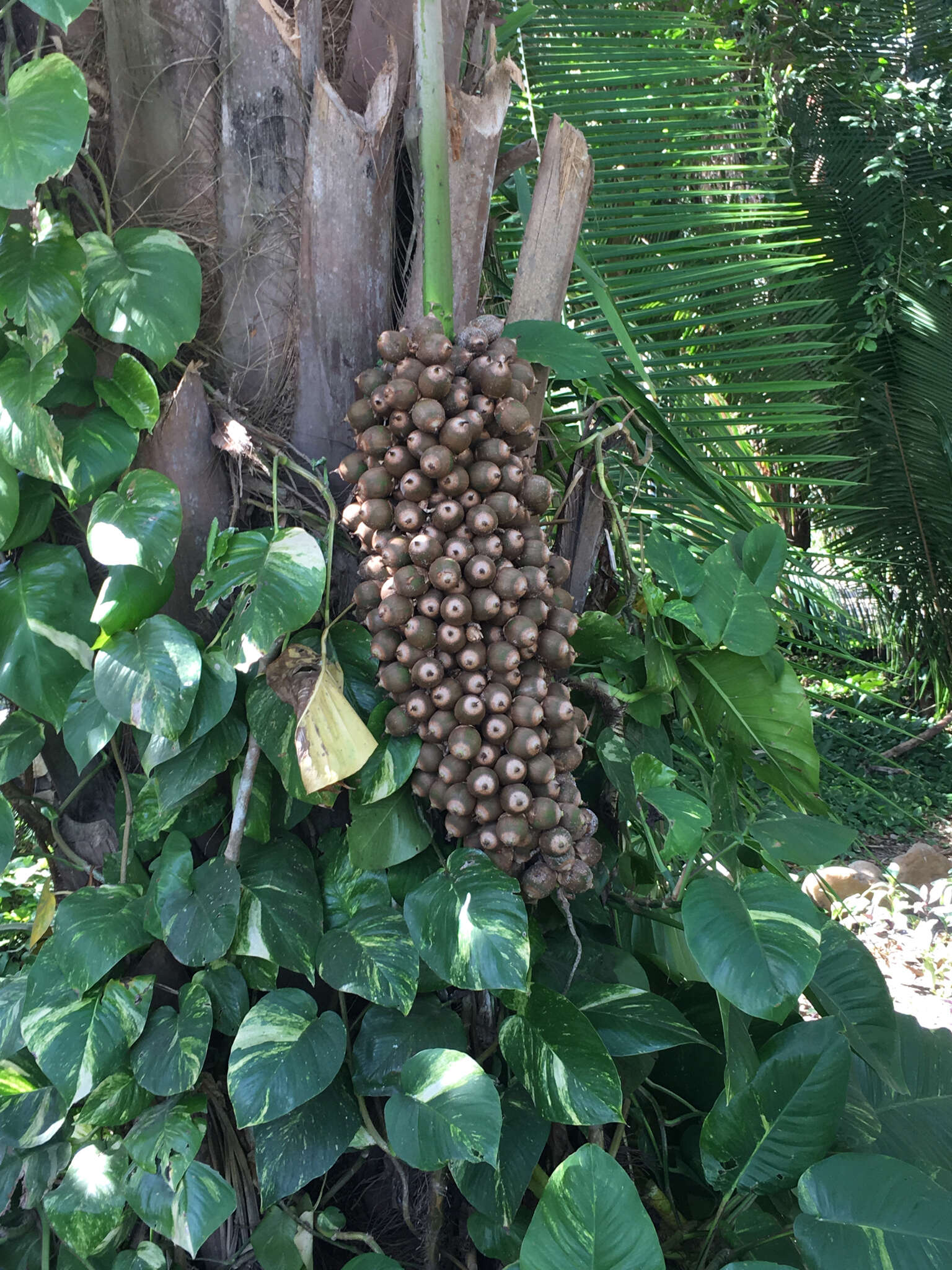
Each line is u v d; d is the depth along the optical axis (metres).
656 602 1.36
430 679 1.06
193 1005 1.23
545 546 1.13
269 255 1.30
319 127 1.24
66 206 1.24
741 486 2.46
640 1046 1.22
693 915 1.13
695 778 2.02
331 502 1.20
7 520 1.17
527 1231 1.04
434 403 1.07
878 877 4.53
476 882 1.11
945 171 5.95
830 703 2.32
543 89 2.51
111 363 1.30
